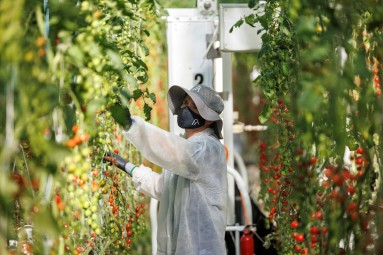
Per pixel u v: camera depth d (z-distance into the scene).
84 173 3.79
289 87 5.20
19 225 4.18
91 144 4.88
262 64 5.93
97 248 5.79
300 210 4.68
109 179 5.85
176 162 5.85
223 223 6.17
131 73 5.69
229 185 8.05
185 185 6.11
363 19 4.40
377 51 4.50
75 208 4.17
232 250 8.22
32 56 3.25
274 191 6.99
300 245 4.88
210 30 7.85
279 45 5.66
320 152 4.07
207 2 7.89
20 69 3.28
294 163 4.91
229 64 8.09
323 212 4.54
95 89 3.81
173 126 7.88
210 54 7.84
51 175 3.53
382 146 4.47
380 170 4.40
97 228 4.20
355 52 4.09
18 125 3.23
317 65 3.89
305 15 4.03
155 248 7.37
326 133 4.09
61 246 3.79
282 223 5.90
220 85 7.85
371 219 4.32
